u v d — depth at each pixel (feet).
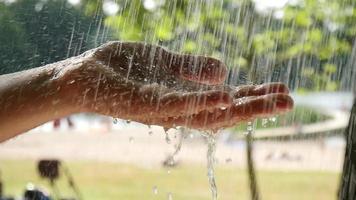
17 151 28.48
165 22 16.42
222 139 24.31
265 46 16.15
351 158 5.11
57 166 15.52
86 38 14.19
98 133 31.35
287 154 29.17
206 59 5.93
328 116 26.84
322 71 17.67
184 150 27.89
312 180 27.09
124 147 30.37
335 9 17.20
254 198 15.42
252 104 4.72
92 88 5.00
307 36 17.11
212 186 6.49
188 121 4.87
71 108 5.04
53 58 13.19
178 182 26.53
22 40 12.96
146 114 4.78
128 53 5.77
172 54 5.96
